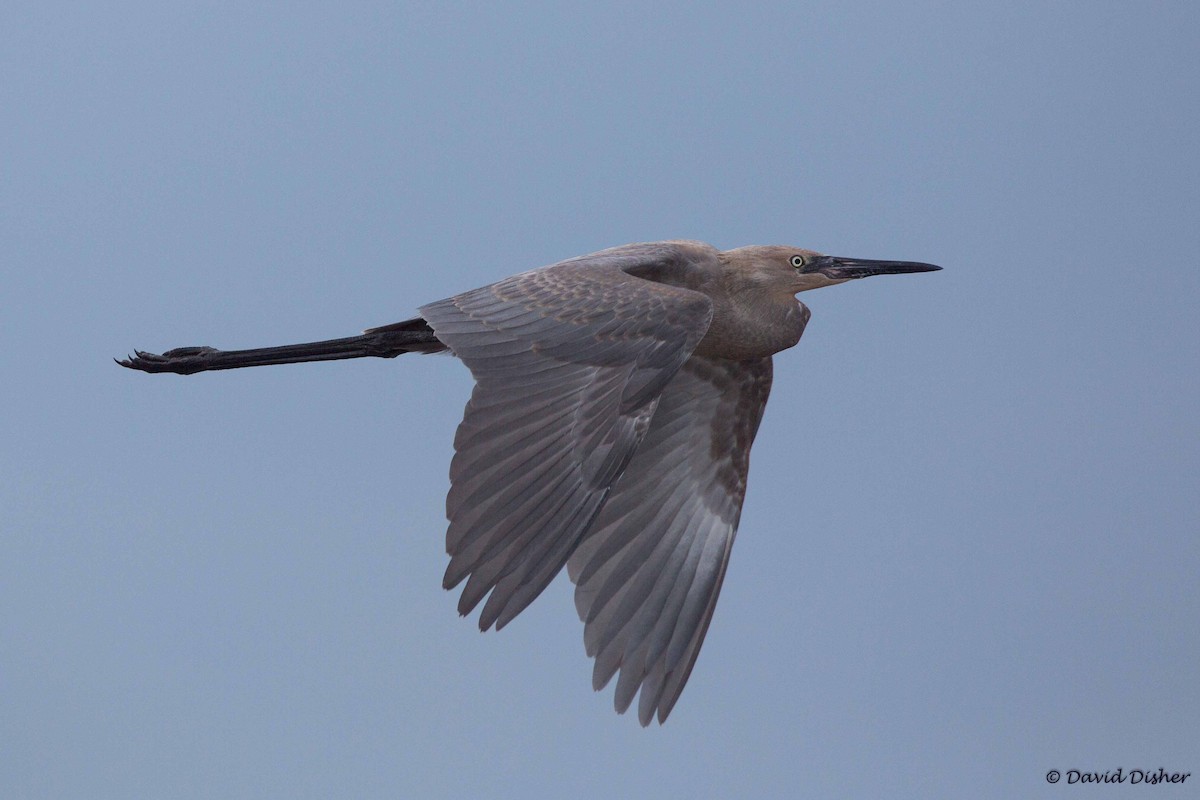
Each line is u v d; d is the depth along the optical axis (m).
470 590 10.64
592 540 13.80
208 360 13.42
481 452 11.06
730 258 14.16
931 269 14.29
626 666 13.59
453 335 11.69
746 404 14.49
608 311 11.78
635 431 11.45
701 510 14.28
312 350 13.40
